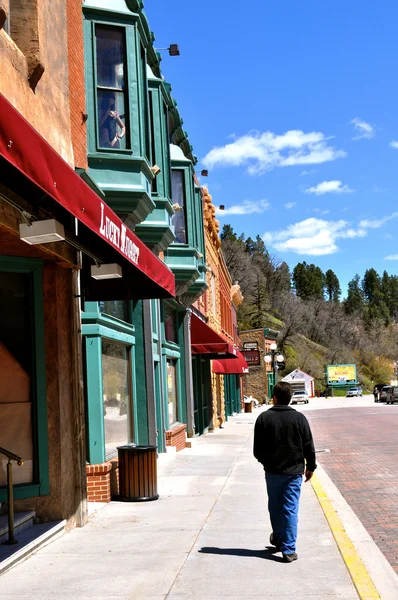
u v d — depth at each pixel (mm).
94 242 9000
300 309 142250
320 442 22875
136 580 6289
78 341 9133
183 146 20734
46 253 8344
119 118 11617
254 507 10008
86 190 6301
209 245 30844
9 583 6355
